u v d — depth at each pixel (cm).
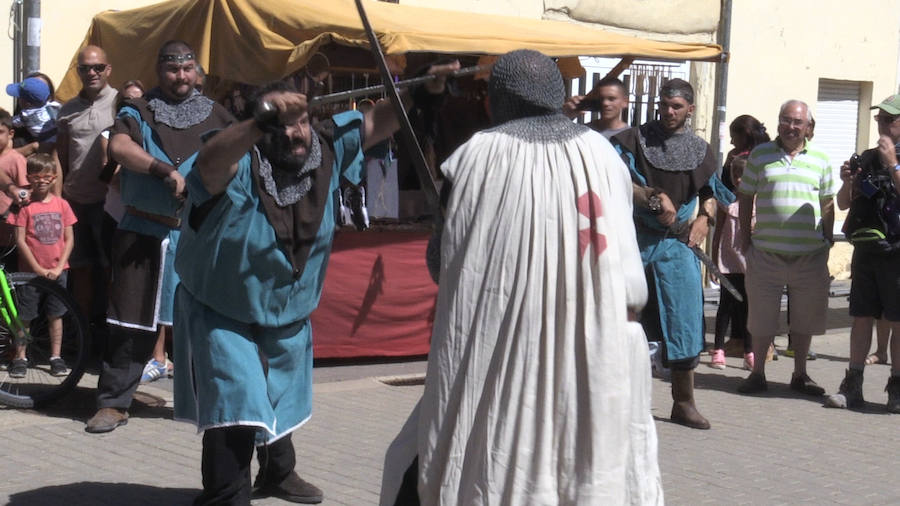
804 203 754
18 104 873
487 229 321
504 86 334
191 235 416
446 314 325
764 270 766
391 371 800
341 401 698
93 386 708
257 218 407
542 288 317
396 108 345
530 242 318
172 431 607
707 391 779
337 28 705
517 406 317
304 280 424
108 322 605
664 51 817
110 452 566
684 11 1305
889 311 720
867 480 572
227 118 605
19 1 880
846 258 1461
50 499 492
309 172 413
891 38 1488
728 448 624
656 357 685
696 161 646
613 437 316
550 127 330
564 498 317
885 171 716
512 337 317
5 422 616
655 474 335
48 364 719
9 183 695
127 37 827
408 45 685
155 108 590
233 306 415
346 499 505
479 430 321
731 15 1337
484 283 320
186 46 596
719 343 866
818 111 1455
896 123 721
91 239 775
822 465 597
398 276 805
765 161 767
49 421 621
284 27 731
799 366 785
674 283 656
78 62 750
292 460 494
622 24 1266
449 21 807
